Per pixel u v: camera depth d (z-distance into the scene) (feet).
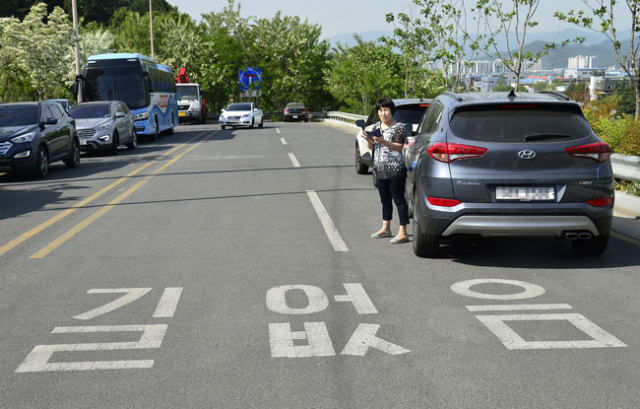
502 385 13.28
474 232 22.50
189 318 17.52
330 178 48.62
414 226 24.52
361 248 25.96
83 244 26.91
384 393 12.92
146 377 13.76
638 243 26.71
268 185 44.73
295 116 194.49
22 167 50.29
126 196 40.42
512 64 69.05
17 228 30.66
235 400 12.65
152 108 96.84
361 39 192.85
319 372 13.97
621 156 33.94
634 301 18.95
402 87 137.18
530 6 66.95
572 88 266.57
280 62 243.60
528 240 27.63
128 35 239.09
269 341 15.79
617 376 13.71
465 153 22.44
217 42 233.35
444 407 12.30
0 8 228.84
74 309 18.37
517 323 17.06
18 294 19.88
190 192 41.70
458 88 84.64
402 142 26.63
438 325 16.90
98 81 93.61
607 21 51.88
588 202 22.26
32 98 151.12
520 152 22.12
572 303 18.79
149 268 22.86
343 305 18.62
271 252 25.21
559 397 12.71
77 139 60.59
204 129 136.15
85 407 12.41
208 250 25.58
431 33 86.12
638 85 49.80
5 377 13.83
